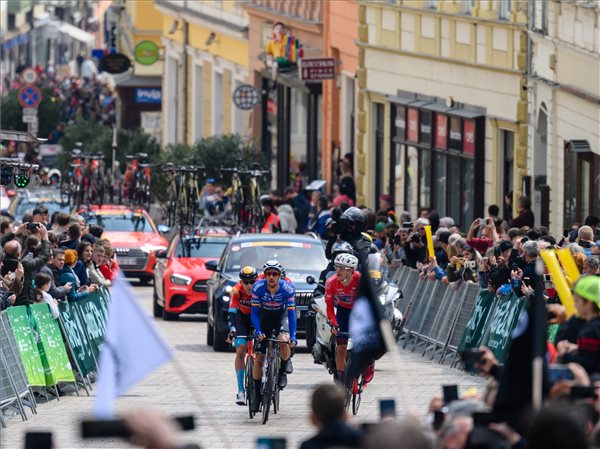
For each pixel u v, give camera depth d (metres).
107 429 17.44
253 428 39.66
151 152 135.12
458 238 55.00
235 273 61.09
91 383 51.12
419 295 60.16
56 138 178.38
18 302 46.66
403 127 93.81
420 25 90.69
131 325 19.53
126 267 94.38
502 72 77.75
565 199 69.00
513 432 20.84
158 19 179.62
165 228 90.19
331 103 110.19
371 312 21.58
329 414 20.53
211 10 150.88
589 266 38.38
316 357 44.44
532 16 73.94
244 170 95.44
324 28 111.06
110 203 112.00
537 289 21.38
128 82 180.50
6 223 64.19
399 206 95.00
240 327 42.12
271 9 126.19
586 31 64.81
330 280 41.91
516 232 53.69
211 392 47.50
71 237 59.28
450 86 85.75
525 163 75.25
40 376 45.00
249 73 134.88
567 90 67.56
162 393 47.22
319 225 74.88
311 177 117.38
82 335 49.62
